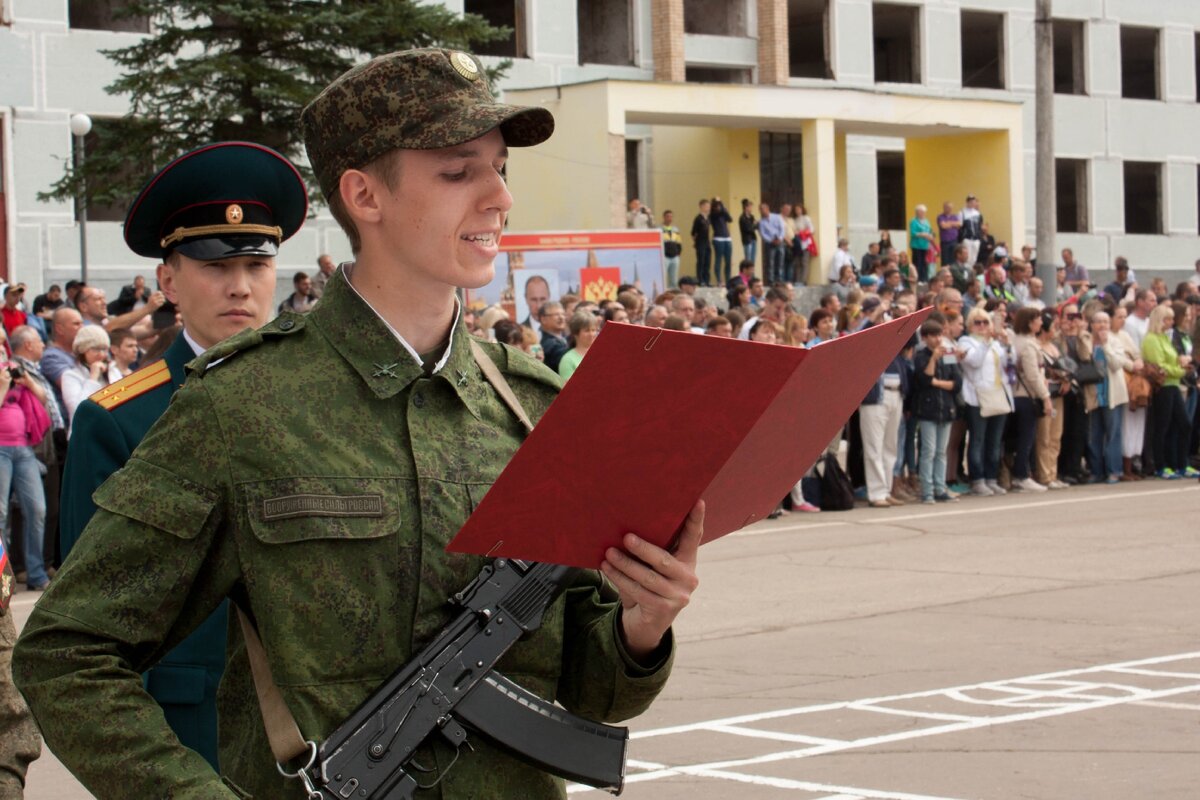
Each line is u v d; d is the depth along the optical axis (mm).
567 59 31125
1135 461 17656
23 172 25047
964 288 23031
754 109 29734
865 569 11414
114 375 11648
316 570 2305
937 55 36438
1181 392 17578
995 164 33781
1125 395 17062
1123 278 27875
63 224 25375
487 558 2416
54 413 11289
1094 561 11570
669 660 2543
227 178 3953
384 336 2424
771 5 33375
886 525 13797
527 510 2205
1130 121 39125
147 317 13164
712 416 2104
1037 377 16094
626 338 1977
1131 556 11797
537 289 20000
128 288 15852
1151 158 39500
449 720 2334
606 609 2582
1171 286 39750
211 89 18844
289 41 18906
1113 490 16391
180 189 3934
